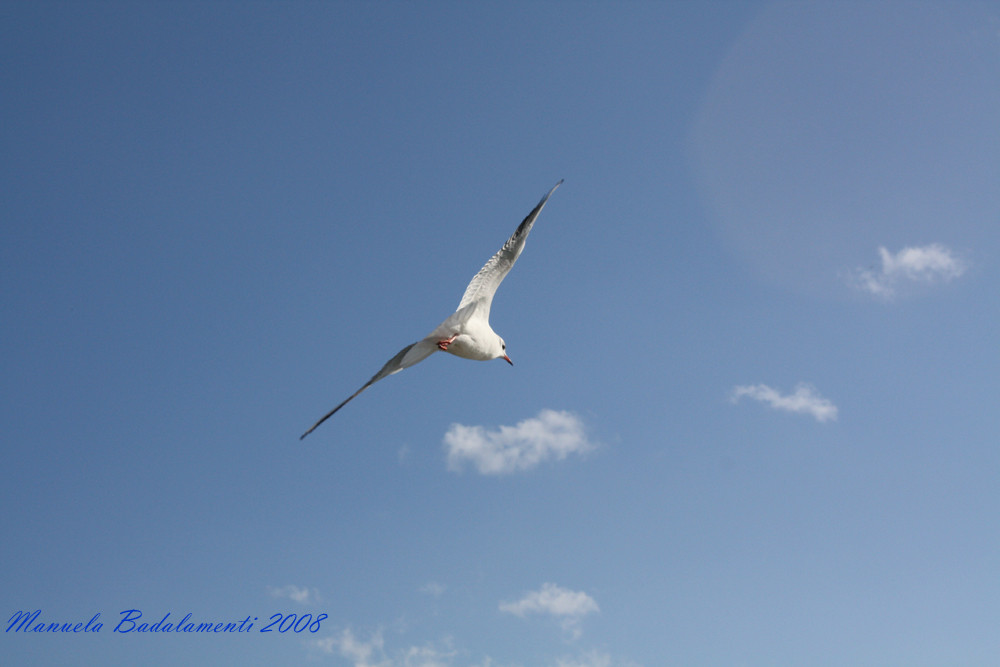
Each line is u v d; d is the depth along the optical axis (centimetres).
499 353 1075
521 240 958
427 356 1030
